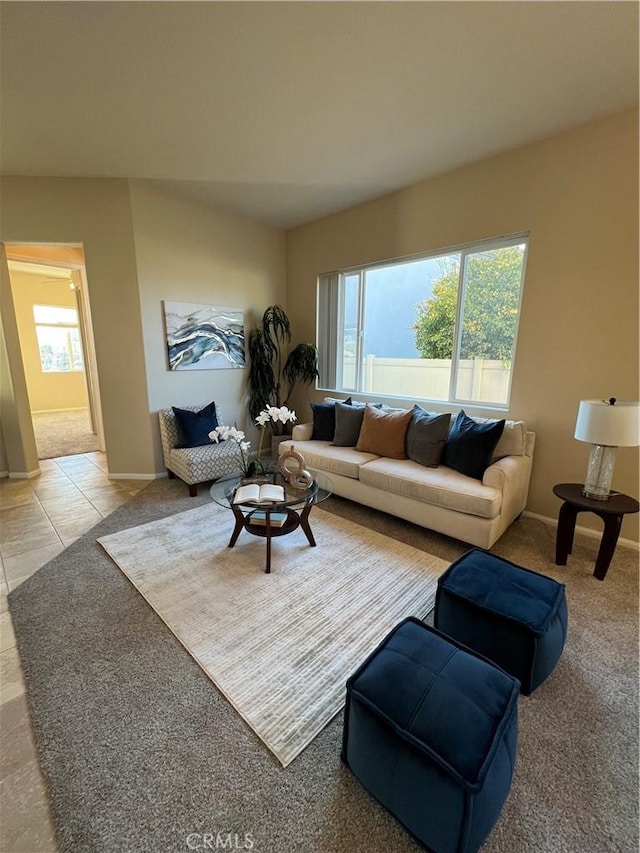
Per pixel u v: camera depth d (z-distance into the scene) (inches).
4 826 41.8
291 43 71.9
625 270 96.3
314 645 67.2
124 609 76.5
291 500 92.4
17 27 67.4
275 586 84.0
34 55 74.7
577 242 102.3
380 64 77.3
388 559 95.2
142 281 141.9
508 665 58.3
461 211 123.7
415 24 66.9
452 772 35.5
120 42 71.5
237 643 67.6
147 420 150.7
